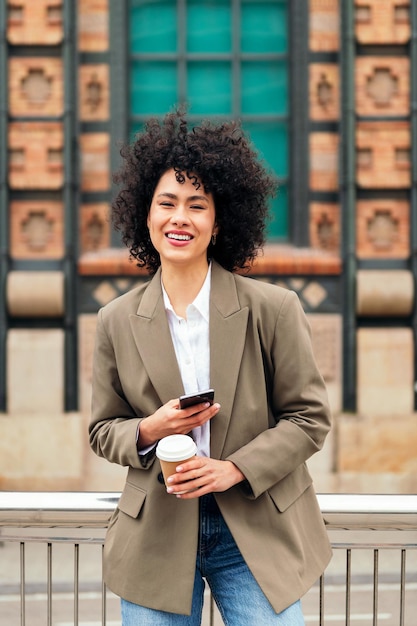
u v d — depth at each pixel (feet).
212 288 5.42
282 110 26.55
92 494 6.15
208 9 26.30
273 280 25.66
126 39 25.99
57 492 6.23
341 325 25.67
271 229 26.58
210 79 26.43
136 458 5.16
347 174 25.18
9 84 25.09
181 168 5.27
